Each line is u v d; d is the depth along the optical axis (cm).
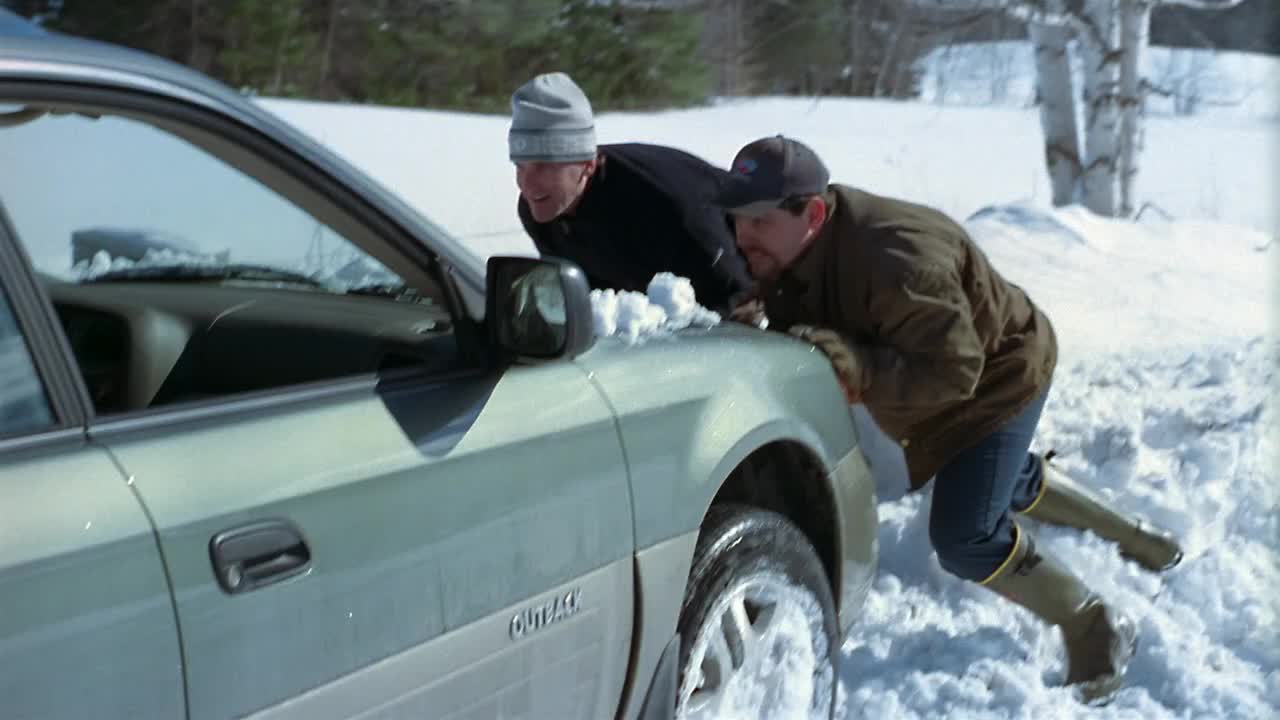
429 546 215
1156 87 1236
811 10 1880
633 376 265
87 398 183
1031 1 1208
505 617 230
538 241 423
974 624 420
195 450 189
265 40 1766
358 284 286
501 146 1488
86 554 170
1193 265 967
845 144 1788
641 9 2031
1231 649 414
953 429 367
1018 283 875
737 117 1956
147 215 298
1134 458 504
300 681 195
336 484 202
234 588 185
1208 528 478
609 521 252
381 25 1855
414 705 215
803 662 312
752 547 293
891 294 331
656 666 270
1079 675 380
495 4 1898
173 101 208
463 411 228
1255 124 2123
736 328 316
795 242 339
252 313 257
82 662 168
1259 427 564
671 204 397
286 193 241
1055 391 611
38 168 288
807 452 317
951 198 1495
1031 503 421
